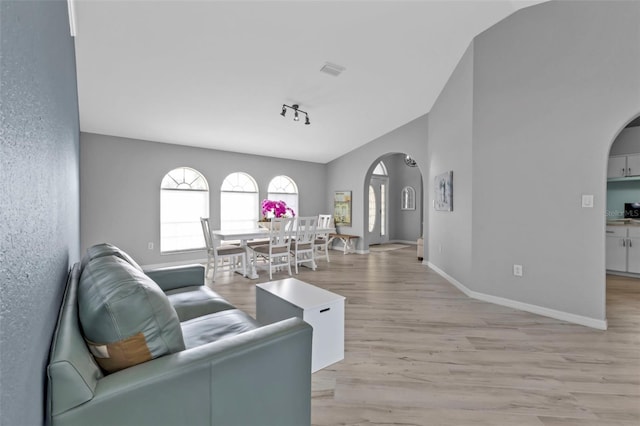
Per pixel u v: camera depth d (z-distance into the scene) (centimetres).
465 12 297
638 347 226
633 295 353
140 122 436
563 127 277
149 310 100
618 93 249
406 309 308
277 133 539
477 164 339
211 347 104
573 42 270
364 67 373
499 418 153
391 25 302
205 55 312
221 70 340
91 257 155
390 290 377
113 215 468
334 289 382
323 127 544
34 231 57
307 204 721
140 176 493
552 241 285
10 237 41
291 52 325
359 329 259
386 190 876
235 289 379
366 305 320
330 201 744
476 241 341
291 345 117
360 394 172
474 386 179
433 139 498
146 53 296
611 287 388
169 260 523
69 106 165
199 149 555
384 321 276
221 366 101
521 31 299
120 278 105
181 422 94
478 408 160
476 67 335
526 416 155
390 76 401
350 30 303
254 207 636
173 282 237
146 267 498
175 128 468
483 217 335
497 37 317
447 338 241
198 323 172
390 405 163
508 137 312
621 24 247
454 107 397
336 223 728
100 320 95
